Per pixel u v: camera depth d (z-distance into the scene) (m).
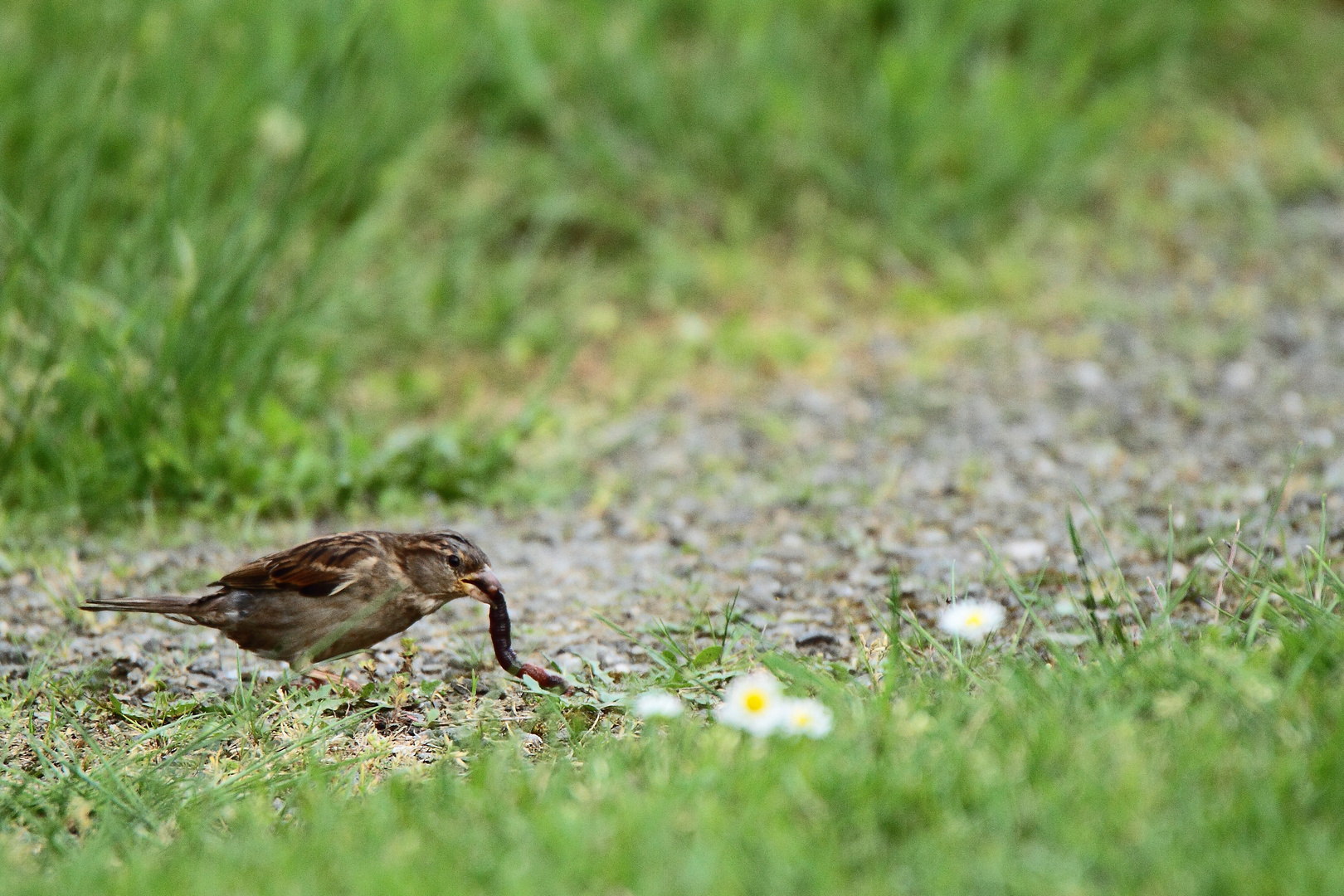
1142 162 19.64
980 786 5.45
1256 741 5.70
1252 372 13.93
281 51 16.03
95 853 5.77
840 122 18.42
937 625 8.78
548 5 18.70
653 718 6.71
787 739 6.06
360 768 7.14
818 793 5.51
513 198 17.34
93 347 11.97
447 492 12.27
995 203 18.14
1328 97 21.45
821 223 17.70
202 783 6.77
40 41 15.26
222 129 15.22
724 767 5.83
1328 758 5.39
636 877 5.02
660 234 17.19
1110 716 5.95
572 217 17.42
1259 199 18.70
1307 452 11.61
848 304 16.69
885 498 11.56
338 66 13.48
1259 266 16.94
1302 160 19.70
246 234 13.18
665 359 15.41
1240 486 10.91
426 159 17.14
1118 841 5.07
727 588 9.71
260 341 12.88
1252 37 22.12
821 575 9.89
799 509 11.46
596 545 10.96
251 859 5.60
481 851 5.37
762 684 6.34
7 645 8.99
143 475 11.75
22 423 11.59
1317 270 16.67
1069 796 5.35
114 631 9.29
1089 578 9.21
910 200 17.73
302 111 15.01
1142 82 20.50
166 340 12.11
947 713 6.15
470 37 17.70
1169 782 5.41
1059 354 14.89
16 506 11.54
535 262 16.86
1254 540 9.55
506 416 14.23
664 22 19.47
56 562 10.55
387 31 16.59
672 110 18.19
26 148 14.30
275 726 7.62
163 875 5.53
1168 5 21.42
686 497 11.98
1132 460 11.95
